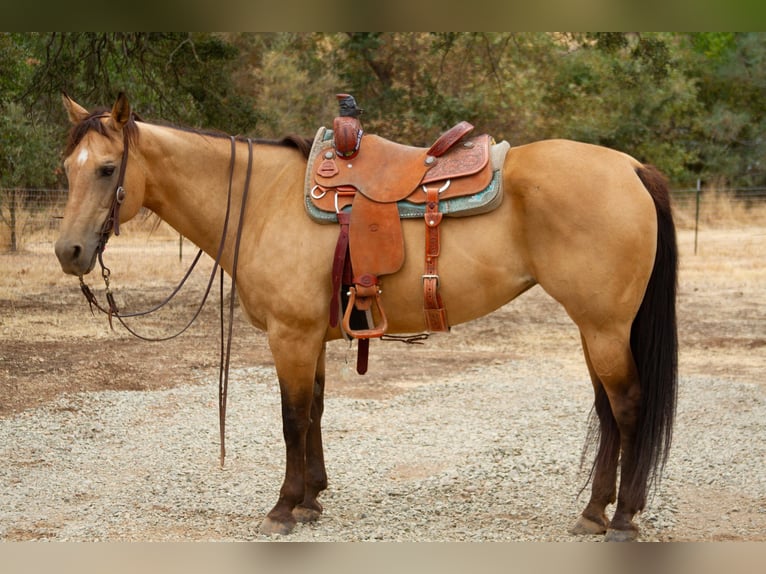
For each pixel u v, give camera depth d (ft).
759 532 12.46
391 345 29.14
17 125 35.88
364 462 16.30
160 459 16.52
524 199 11.71
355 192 12.19
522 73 48.32
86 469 15.85
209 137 13.04
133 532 12.67
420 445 17.44
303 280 12.18
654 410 11.76
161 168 12.67
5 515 13.41
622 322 11.61
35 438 17.61
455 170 12.00
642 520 12.96
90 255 11.85
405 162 12.34
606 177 11.59
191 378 23.29
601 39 38.60
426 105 38.40
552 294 11.76
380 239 11.97
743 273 41.39
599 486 12.47
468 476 15.30
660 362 11.85
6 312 30.14
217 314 32.71
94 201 11.87
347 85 40.22
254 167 12.92
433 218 11.86
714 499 14.01
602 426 12.50
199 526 12.96
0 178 39.37
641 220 11.51
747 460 15.96
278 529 12.55
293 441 12.58
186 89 33.45
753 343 28.09
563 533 12.50
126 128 12.15
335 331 12.86
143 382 22.62
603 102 59.26
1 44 31.45
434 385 22.82
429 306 12.05
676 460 16.10
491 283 11.97
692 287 38.68
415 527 12.84
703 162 71.10
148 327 29.50
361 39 38.83
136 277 38.29
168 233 48.96
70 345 25.99
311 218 12.26
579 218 11.44
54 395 20.80
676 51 68.23
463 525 12.92
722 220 56.80
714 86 74.54
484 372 24.82
